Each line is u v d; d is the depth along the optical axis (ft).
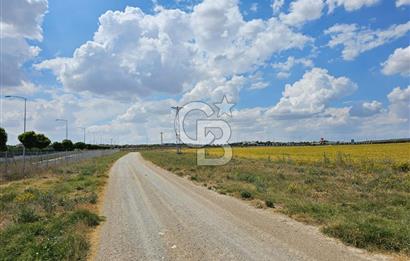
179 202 42.78
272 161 120.06
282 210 36.14
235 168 92.38
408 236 23.13
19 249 22.61
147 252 22.74
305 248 22.97
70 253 21.61
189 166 107.14
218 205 40.45
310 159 122.01
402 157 114.73
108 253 22.66
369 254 21.68
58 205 40.06
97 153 245.04
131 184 64.08
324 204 37.04
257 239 25.38
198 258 21.36
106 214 35.65
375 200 39.42
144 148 522.88
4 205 40.34
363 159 98.32
